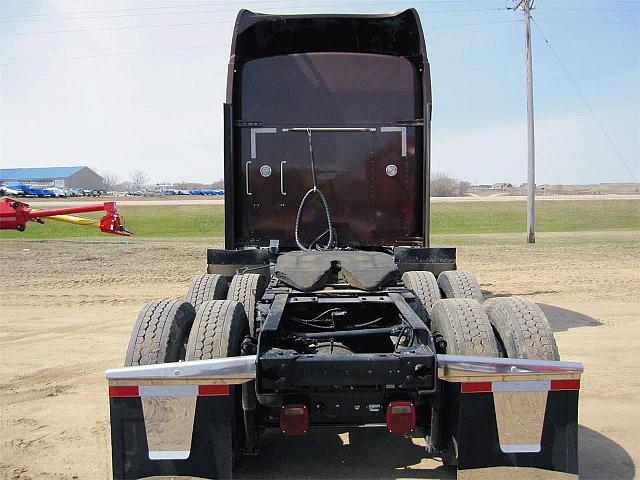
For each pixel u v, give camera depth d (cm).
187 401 373
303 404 376
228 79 714
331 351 449
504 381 376
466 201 5631
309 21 752
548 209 4603
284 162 745
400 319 472
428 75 719
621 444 480
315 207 750
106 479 428
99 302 1125
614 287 1275
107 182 14662
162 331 412
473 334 411
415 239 752
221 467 374
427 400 407
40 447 484
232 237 727
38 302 1124
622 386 623
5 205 2131
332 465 448
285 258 542
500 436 379
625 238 2588
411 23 743
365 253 562
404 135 745
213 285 611
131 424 373
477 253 1952
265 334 381
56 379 664
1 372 690
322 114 742
